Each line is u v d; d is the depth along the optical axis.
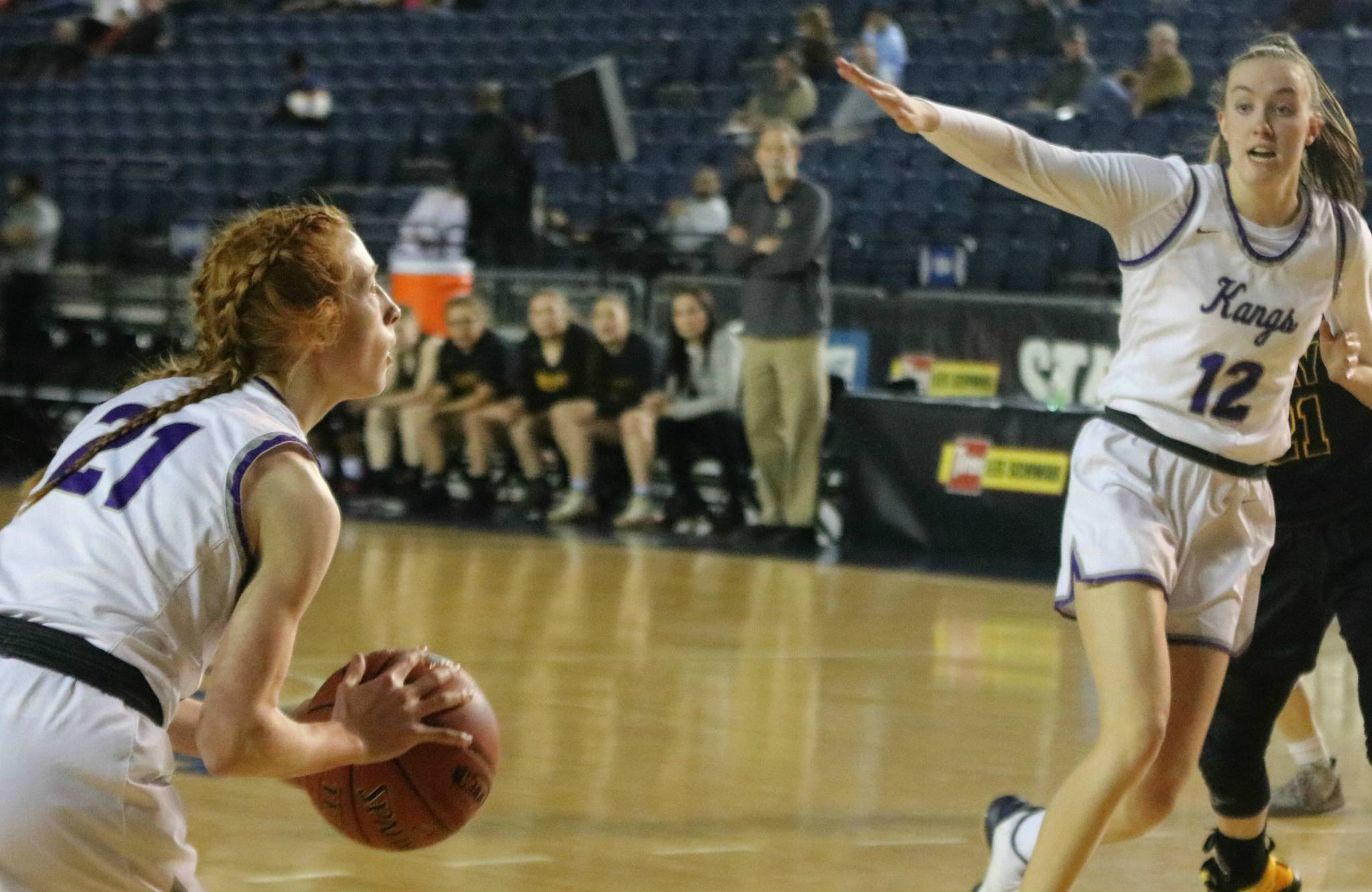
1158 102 16.66
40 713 2.86
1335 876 5.49
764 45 20.39
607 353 14.05
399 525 13.93
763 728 7.32
